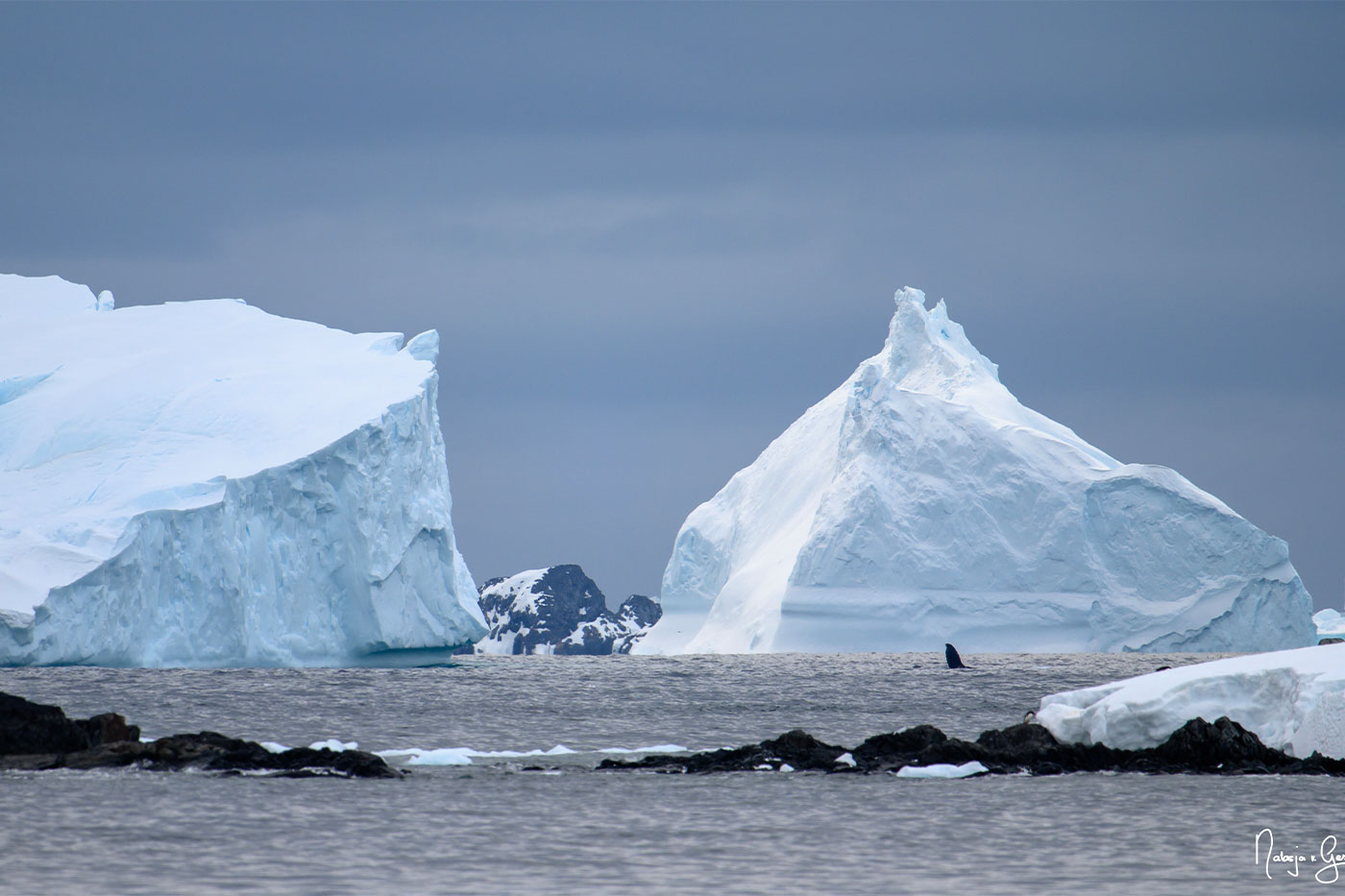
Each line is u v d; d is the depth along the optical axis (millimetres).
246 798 119500
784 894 91000
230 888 90312
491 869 96812
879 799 124500
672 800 123500
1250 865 99688
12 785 124000
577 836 107562
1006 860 100875
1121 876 96625
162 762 135250
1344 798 123438
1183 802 122312
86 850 99750
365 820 111875
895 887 93125
